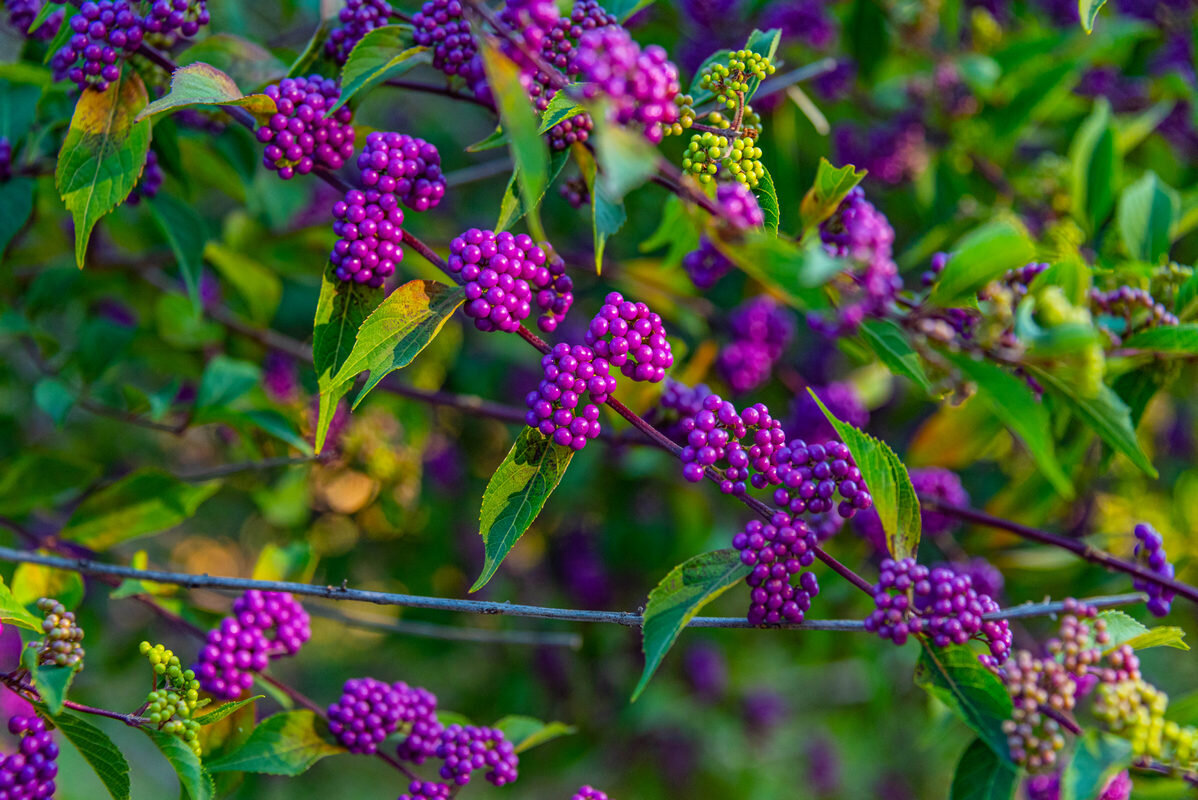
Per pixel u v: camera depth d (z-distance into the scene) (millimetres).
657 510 5359
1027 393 1676
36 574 2537
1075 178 3277
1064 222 3697
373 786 7109
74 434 5008
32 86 2793
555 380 1789
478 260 1819
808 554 1819
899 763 6801
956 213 4113
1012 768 1727
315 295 4758
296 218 4598
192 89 1865
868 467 1854
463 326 5203
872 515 3418
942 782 6840
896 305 1920
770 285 1611
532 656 5598
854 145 4148
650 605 1787
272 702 5066
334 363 1925
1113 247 3049
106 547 2713
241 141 3084
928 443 3592
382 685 2363
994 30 4332
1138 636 1842
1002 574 3598
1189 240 4055
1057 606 1818
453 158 5332
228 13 3750
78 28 2076
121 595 2531
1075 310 1862
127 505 2703
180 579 2107
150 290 3938
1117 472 4406
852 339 2457
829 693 6617
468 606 1969
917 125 4098
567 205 4801
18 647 3387
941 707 3088
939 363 1772
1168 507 4434
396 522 4434
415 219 4055
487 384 5207
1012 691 1715
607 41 1466
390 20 2365
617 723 5621
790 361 4777
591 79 1458
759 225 1615
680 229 2961
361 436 4180
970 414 3520
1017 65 3936
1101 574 3514
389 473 4285
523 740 2523
